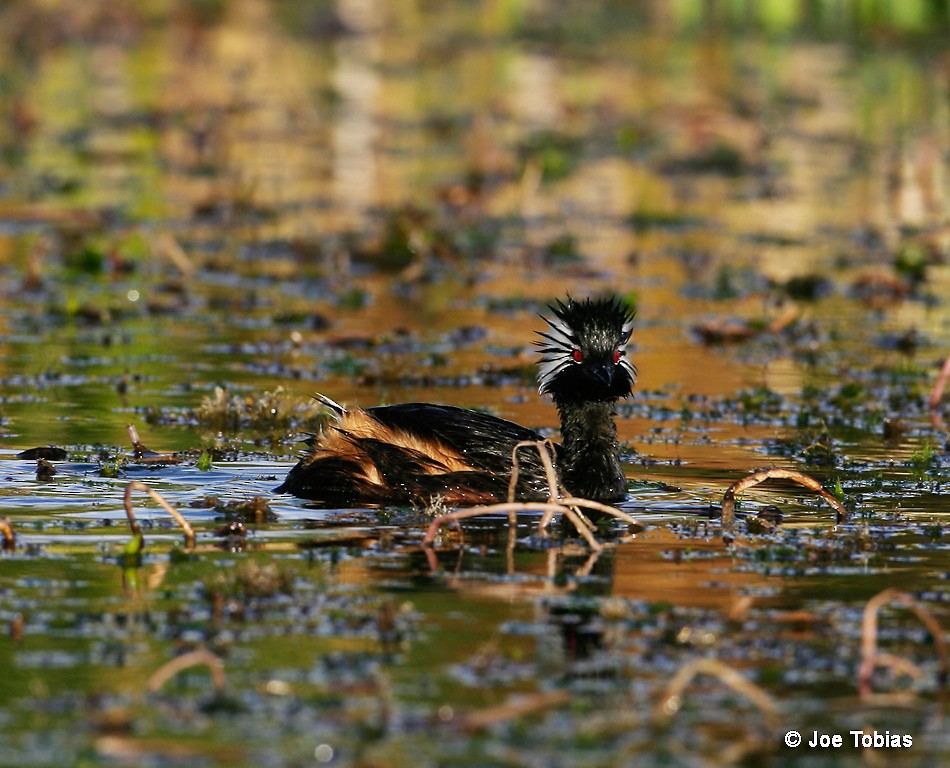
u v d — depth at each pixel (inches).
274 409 633.6
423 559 444.5
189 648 367.6
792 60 1911.9
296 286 936.9
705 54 1956.2
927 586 422.9
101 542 453.4
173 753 310.8
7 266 956.0
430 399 680.4
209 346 781.3
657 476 560.1
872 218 1175.0
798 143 1469.0
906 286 950.4
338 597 406.0
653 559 448.8
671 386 719.1
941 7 2037.4
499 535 474.6
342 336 792.3
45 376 701.9
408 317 863.7
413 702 337.4
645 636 380.2
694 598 410.3
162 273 966.4
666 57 1941.4
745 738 324.2
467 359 761.0
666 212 1196.5
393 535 470.6
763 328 832.9
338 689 343.3
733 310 895.1
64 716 328.5
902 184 1286.9
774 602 407.8
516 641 374.3
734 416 660.1
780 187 1285.7
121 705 333.7
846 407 673.6
